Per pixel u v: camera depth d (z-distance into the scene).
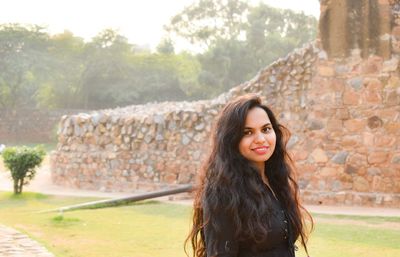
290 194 2.75
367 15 11.50
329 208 10.90
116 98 41.31
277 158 2.79
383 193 11.30
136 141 13.86
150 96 41.94
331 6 11.73
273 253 2.48
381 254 6.50
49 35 42.75
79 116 14.89
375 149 11.41
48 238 7.41
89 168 14.49
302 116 11.99
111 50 41.94
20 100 42.50
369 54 11.51
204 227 2.48
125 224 8.75
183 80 41.03
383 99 11.42
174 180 13.33
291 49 39.59
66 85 42.38
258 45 39.19
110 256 6.35
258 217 2.44
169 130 13.50
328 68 11.77
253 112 2.64
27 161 12.88
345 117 11.62
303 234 2.75
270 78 12.39
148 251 6.63
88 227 8.41
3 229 7.82
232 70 38.69
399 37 11.41
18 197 12.60
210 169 2.58
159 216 9.71
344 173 11.57
